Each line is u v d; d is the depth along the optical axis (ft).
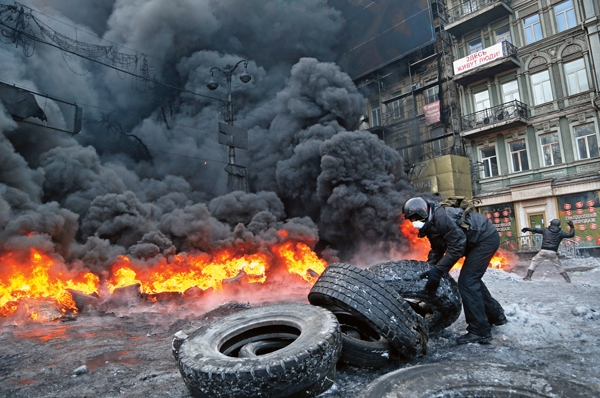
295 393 7.53
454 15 75.51
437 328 12.08
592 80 57.31
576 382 6.77
